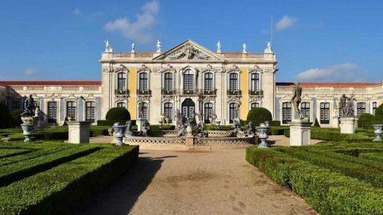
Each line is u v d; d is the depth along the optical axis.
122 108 47.91
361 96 52.94
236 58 53.16
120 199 10.05
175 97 52.66
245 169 14.76
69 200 7.96
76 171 9.48
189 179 12.84
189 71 53.03
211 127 42.38
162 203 9.65
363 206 6.18
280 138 32.59
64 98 53.09
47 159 11.36
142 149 22.55
